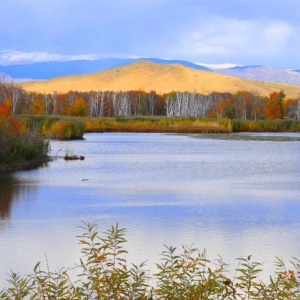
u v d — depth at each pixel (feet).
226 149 212.23
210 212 79.66
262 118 542.57
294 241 61.77
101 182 113.80
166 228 68.23
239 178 122.93
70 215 76.95
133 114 602.03
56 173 128.47
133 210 81.15
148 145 230.48
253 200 91.25
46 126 266.77
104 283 26.35
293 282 27.86
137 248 57.36
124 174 128.67
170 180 118.52
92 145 225.15
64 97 550.36
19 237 63.00
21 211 79.77
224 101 572.92
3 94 426.51
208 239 62.49
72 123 264.11
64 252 55.93
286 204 87.25
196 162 159.94
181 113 599.57
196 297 25.67
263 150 208.23
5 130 141.08
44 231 66.18
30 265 51.49
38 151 152.66
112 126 363.76
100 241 59.47
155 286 40.32
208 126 361.71
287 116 554.46
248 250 57.47
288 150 208.13
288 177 124.88
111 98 586.45
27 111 469.16
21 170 133.90
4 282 45.75
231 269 49.49
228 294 27.02
